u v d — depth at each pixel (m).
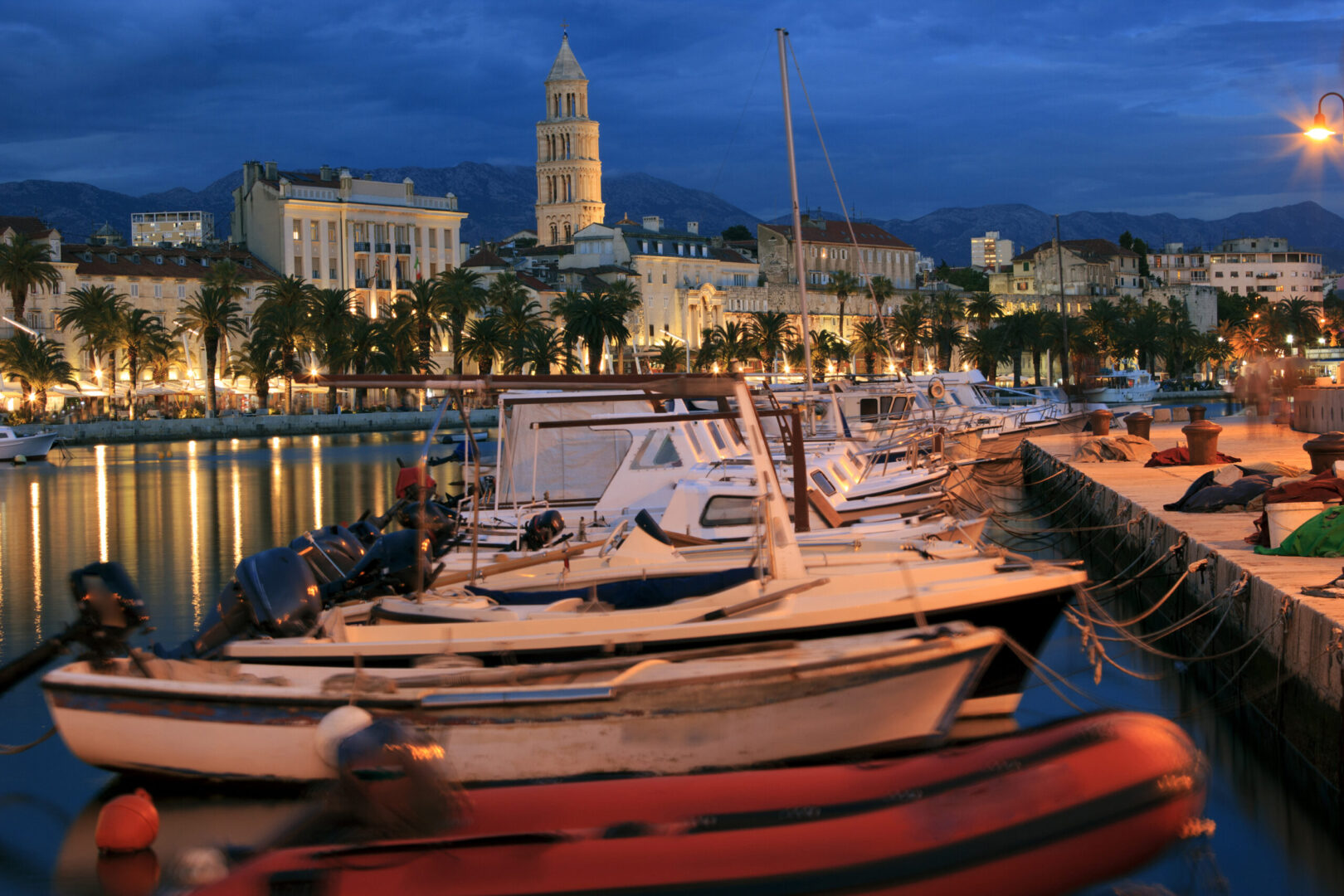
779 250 159.12
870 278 152.50
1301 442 35.00
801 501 16.78
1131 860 6.50
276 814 10.17
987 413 41.38
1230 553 15.40
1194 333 173.00
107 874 9.34
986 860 6.24
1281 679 11.89
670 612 11.23
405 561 12.59
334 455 67.38
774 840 6.24
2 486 48.91
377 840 6.46
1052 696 13.96
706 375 11.89
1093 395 70.69
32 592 23.02
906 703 9.91
